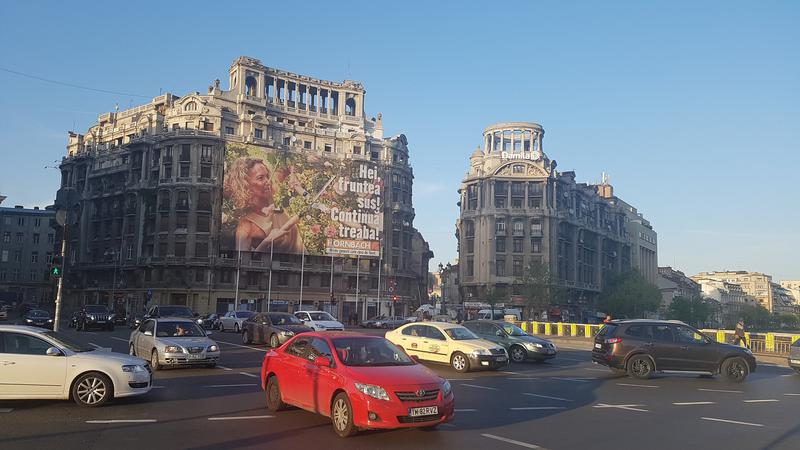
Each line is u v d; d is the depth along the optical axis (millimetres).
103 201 85125
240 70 80312
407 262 87875
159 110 82938
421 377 9609
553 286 80000
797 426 11086
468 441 9375
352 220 75312
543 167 91625
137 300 75500
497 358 19406
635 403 13625
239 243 69500
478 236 91500
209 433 9586
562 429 10453
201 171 75125
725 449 9141
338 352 10156
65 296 86938
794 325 129000
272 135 79812
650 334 18859
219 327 42031
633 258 125000
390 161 86500
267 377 11734
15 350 11336
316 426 10211
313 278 79438
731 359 18406
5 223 112438
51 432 9422
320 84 87250
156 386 14688
